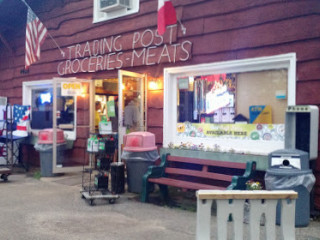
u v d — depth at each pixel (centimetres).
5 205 566
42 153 816
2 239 415
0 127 954
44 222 479
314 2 512
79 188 689
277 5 547
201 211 298
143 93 736
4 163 966
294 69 528
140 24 734
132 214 517
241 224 300
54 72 930
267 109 572
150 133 655
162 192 592
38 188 693
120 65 768
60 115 850
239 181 497
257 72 583
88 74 850
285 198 300
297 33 527
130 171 645
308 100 517
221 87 625
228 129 616
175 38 671
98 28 817
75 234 432
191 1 651
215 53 622
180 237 421
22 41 1031
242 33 587
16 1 940
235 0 595
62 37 902
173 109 693
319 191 509
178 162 665
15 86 1062
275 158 470
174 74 691
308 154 473
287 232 301
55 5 914
